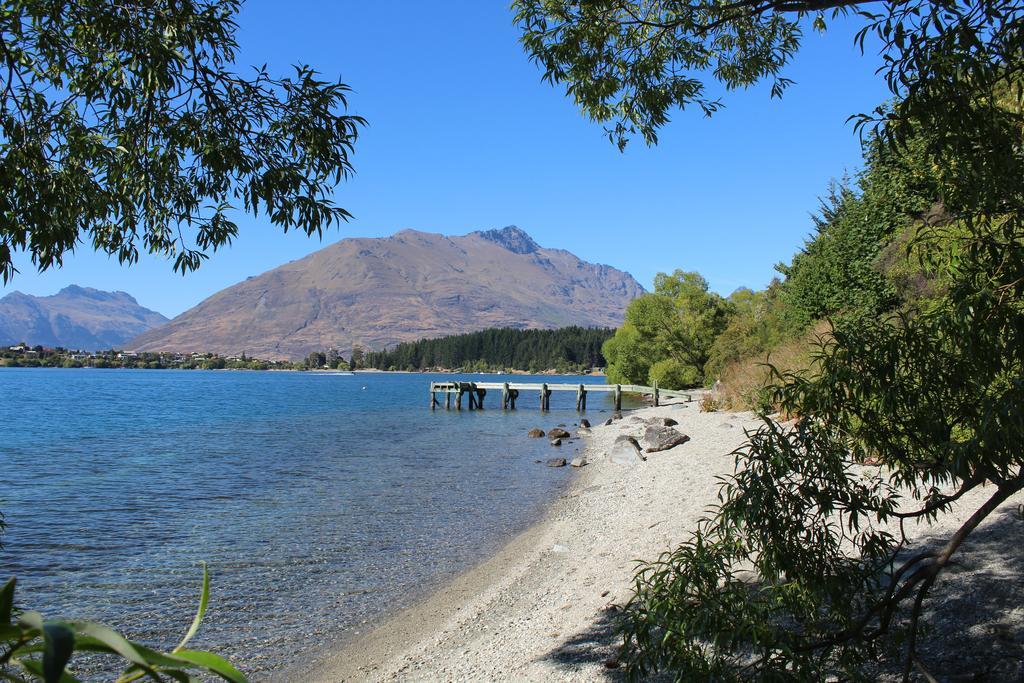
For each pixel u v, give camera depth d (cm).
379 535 1189
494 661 623
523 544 1098
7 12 400
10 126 425
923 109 310
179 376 16712
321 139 418
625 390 4922
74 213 461
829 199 2869
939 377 336
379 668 646
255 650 700
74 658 671
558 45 629
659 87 676
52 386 9050
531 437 3005
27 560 1037
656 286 5341
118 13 412
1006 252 322
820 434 341
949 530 661
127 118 456
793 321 2594
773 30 679
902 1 307
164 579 938
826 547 354
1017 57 311
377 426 3700
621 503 1290
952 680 428
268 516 1353
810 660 345
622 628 359
